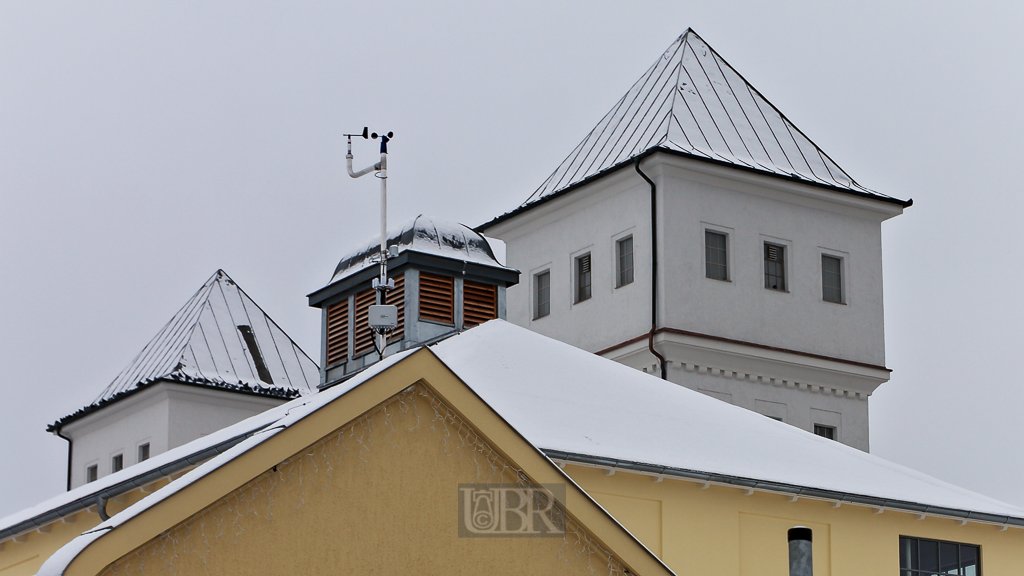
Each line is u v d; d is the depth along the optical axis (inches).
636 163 2409.0
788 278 2492.6
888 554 1530.5
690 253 2395.4
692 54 2751.0
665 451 1406.3
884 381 2534.5
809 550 1043.9
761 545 1439.5
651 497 1379.2
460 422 938.1
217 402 2500.0
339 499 887.1
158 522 824.9
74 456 2694.4
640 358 2364.7
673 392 1614.2
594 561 968.9
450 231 1662.2
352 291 1644.9
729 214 2454.5
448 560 916.6
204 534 842.2
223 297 2699.3
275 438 868.6
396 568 896.3
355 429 900.6
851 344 2527.1
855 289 2559.1
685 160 2401.6
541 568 948.0
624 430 1424.7
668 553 1373.0
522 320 2632.9
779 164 2549.2
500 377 1456.7
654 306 2354.8
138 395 2503.7
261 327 2684.5
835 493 1473.9
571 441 1343.5
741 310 2425.0
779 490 1435.8
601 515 968.9
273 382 2566.4
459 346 1529.3
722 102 2647.6
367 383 903.1
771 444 1555.1
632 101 2741.1
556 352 1577.3
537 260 2630.4
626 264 2445.9
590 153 2679.6
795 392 2444.6
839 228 2568.9
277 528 864.3
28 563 1396.4
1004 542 1619.1
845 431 2482.8
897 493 1542.8
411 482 912.9
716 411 1606.8
